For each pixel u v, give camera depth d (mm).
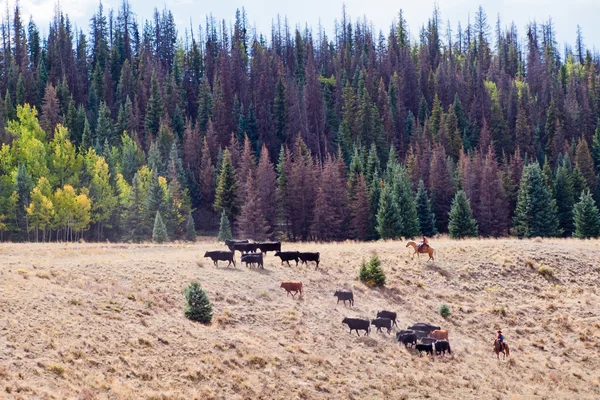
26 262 34938
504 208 90000
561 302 40469
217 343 27625
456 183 93625
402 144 128875
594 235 76062
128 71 150500
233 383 25141
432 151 108125
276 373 26578
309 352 29172
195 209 99875
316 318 33031
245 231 81812
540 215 81688
